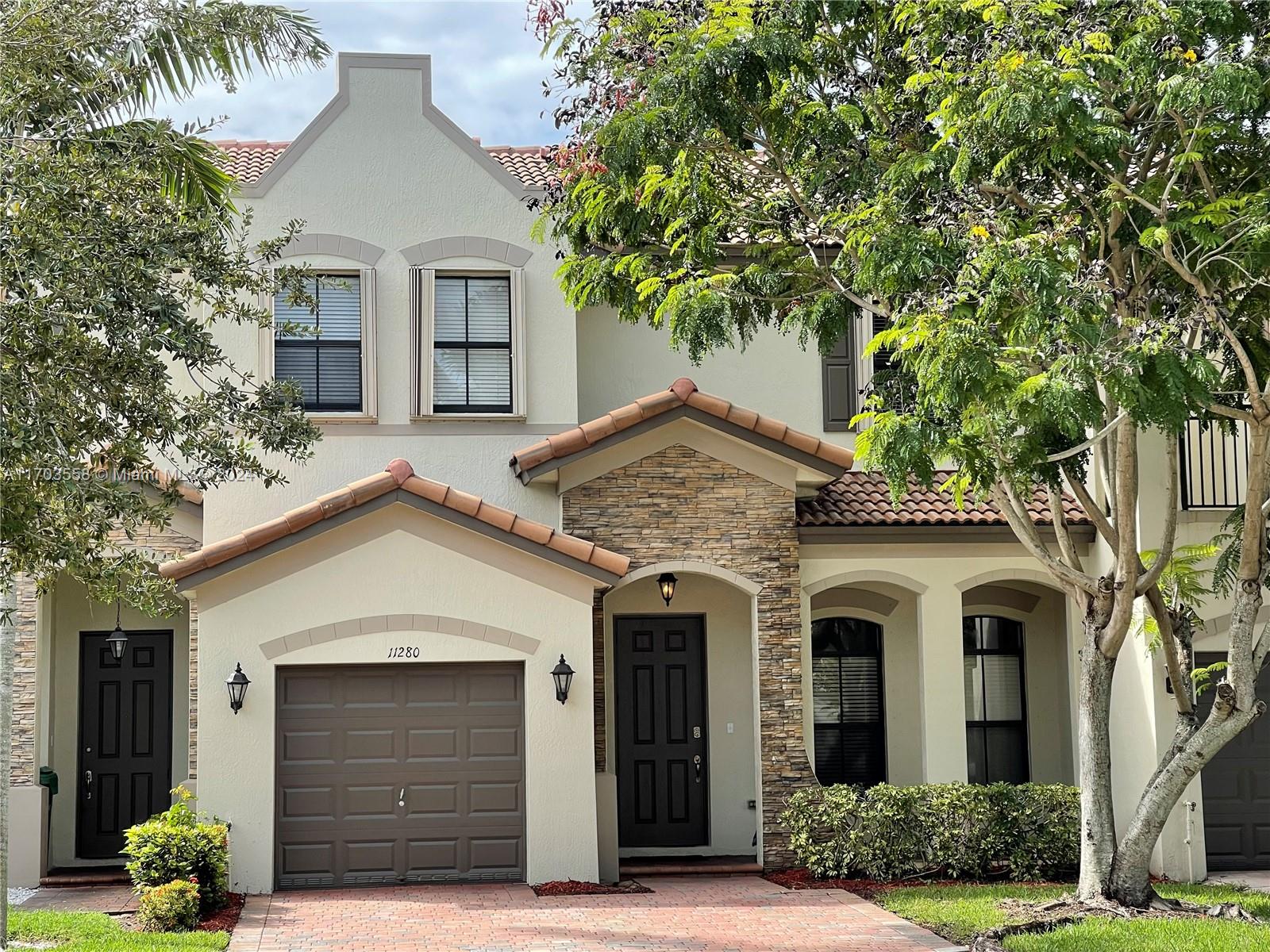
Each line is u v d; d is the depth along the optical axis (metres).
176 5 13.37
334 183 19.20
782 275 15.20
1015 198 13.73
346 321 19.06
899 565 19.27
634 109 13.70
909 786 18.06
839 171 14.14
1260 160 13.39
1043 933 13.71
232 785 16.84
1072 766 19.88
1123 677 18.66
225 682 17.00
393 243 19.23
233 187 14.41
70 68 12.43
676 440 18.86
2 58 11.91
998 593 20.59
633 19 14.08
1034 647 20.59
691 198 14.20
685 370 20.67
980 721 20.52
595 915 15.21
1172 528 14.77
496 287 19.50
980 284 12.18
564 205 15.27
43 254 10.82
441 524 17.62
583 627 17.70
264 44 14.02
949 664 19.20
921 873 17.59
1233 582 17.61
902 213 13.41
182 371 18.62
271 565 17.25
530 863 17.25
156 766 19.61
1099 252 13.77
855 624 20.41
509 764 17.61
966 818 17.56
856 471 20.64
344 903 16.00
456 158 19.50
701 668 19.98
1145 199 13.04
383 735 17.48
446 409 19.19
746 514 18.84
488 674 17.73
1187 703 15.01
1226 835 18.59
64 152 11.66
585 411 20.42
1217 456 18.53
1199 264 12.59
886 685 20.12
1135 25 12.35
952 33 13.05
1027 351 12.42
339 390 18.98
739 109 13.62
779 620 18.70
